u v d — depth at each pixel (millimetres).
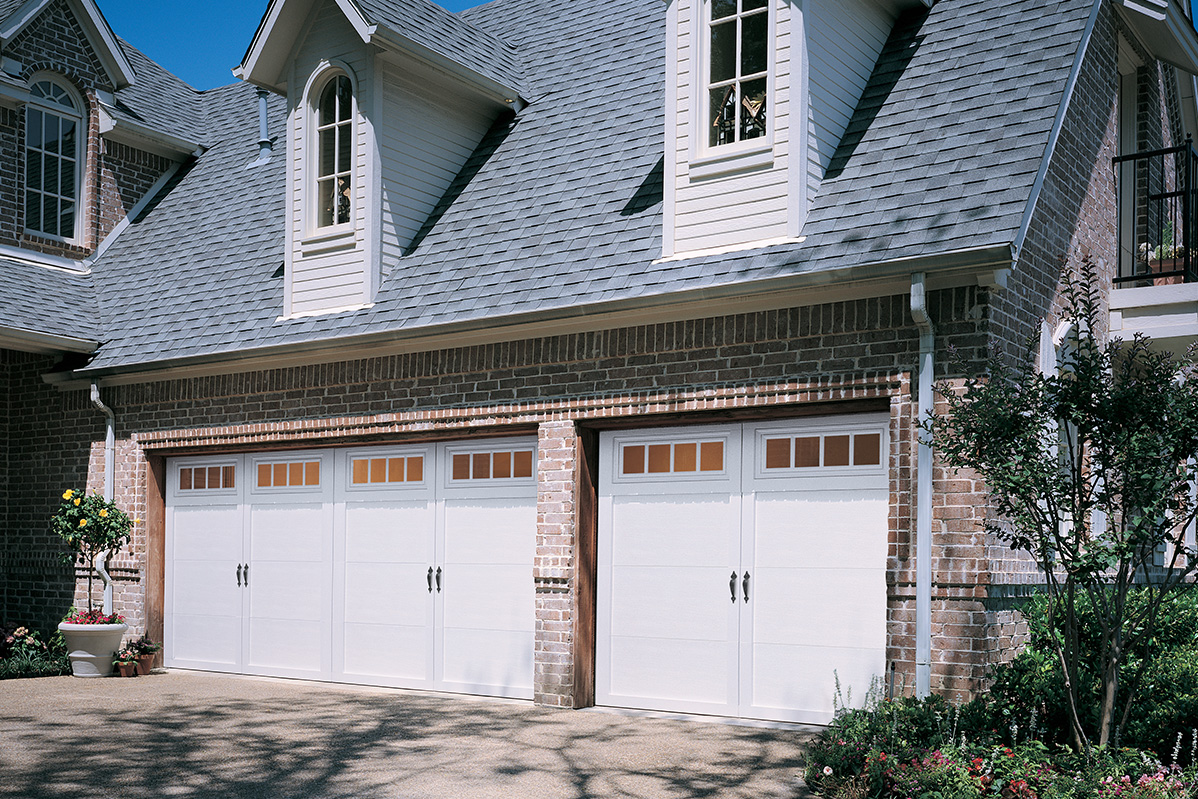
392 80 12352
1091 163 10594
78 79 15805
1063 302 9750
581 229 11109
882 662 8977
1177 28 11883
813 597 9375
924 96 10062
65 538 13344
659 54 13102
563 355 10438
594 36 14219
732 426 9906
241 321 12867
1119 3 11164
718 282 9398
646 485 10336
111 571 13805
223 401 12938
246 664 12875
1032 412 7234
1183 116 14484
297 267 12594
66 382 14031
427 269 11891
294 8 12578
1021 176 8641
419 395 11422
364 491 12117
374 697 11055
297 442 12352
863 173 9656
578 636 10273
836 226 9289
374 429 11727
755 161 9820
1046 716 7430
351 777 7496
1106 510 6922
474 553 11297
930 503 8398
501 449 11203
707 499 9992
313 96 12742
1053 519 6984
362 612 12008
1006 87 9586
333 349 11664
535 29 15156
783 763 7910
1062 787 6266
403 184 12430
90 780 7375
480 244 11773
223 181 16031
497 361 10859
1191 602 9281
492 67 13445
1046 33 9883
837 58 10219
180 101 18047
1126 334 10953
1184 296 10719
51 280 14805
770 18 9875
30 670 12750
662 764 7887
